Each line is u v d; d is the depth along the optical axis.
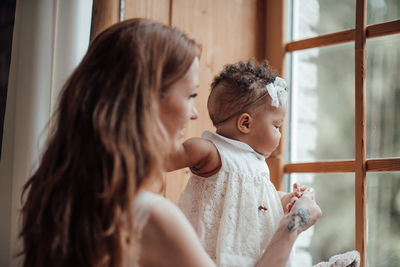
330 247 1.39
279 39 1.56
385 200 1.28
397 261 1.25
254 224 1.03
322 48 1.47
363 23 1.34
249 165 1.07
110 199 0.65
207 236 1.03
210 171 1.07
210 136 1.11
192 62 0.77
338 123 1.41
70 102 0.71
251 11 1.58
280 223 0.97
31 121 1.08
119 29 0.74
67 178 0.67
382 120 1.30
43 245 0.67
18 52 1.17
